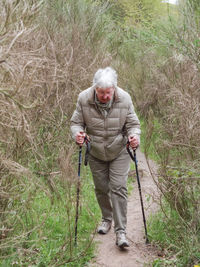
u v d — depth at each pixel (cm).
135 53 1141
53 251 383
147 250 409
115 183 411
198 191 413
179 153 488
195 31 664
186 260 362
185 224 396
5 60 287
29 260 365
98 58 753
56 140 571
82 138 401
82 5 794
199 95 580
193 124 445
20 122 314
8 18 304
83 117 409
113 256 399
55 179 508
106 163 426
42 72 472
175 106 626
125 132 416
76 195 427
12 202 363
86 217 470
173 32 737
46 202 475
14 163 321
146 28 1127
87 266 375
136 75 1102
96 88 380
